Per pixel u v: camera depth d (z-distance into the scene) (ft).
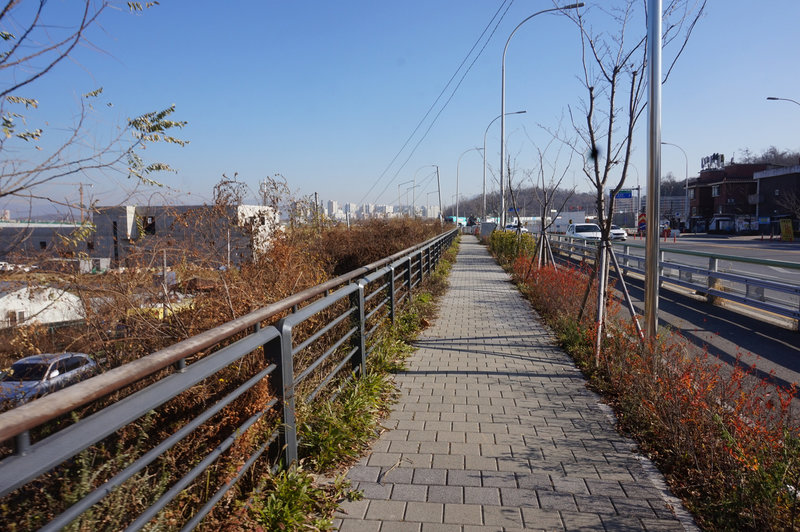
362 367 17.21
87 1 8.11
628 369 16.80
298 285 19.99
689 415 12.44
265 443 10.09
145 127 9.50
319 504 10.35
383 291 25.52
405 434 14.06
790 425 12.38
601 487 11.21
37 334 11.98
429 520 9.98
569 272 32.04
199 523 8.43
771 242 132.26
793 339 26.99
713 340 26.84
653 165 17.35
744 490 9.96
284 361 10.77
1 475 4.69
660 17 17.13
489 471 11.92
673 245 116.06
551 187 55.88
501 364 20.88
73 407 5.51
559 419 15.08
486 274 57.62
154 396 6.86
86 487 6.75
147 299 14.20
